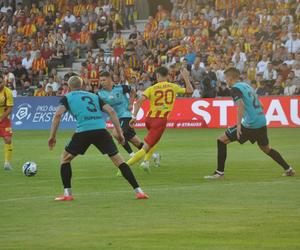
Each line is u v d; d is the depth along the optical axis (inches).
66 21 3174.2
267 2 2800.2
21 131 2573.8
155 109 1285.7
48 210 928.9
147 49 2849.4
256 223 818.2
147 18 3203.7
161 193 1059.9
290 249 695.1
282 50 2573.8
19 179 1264.8
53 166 1464.1
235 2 2856.8
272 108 2393.0
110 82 1392.7
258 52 2605.8
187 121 2490.2
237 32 2753.4
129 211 909.8
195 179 1223.5
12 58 3090.6
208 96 2506.2
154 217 865.5
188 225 815.1
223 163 1225.4
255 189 1083.9
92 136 997.8
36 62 3036.4
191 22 2861.7
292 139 1974.7
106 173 1327.5
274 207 920.3
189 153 1678.2
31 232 792.9
